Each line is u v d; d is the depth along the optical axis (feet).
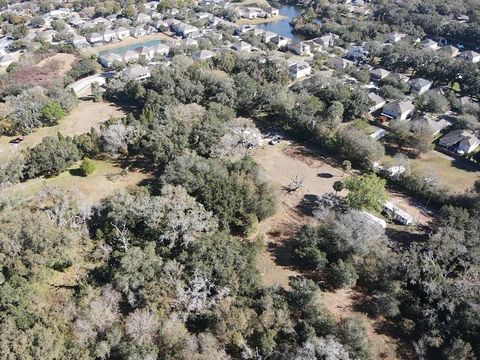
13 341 146.00
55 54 511.40
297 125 340.18
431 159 333.42
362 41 612.29
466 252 207.51
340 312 191.42
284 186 280.51
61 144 274.57
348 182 251.60
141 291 176.86
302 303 180.55
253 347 165.07
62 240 194.39
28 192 247.09
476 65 450.71
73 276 192.65
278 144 332.60
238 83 372.99
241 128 313.53
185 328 171.53
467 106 398.62
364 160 305.94
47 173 271.90
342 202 258.16
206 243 195.52
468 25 633.61
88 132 331.16
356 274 201.46
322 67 516.32
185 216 207.92
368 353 162.71
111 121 311.27
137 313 166.71
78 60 492.13
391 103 389.39
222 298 177.99
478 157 327.26
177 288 177.88
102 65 522.06
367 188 242.37
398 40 606.14
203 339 160.97
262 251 221.25
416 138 332.39
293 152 323.37
